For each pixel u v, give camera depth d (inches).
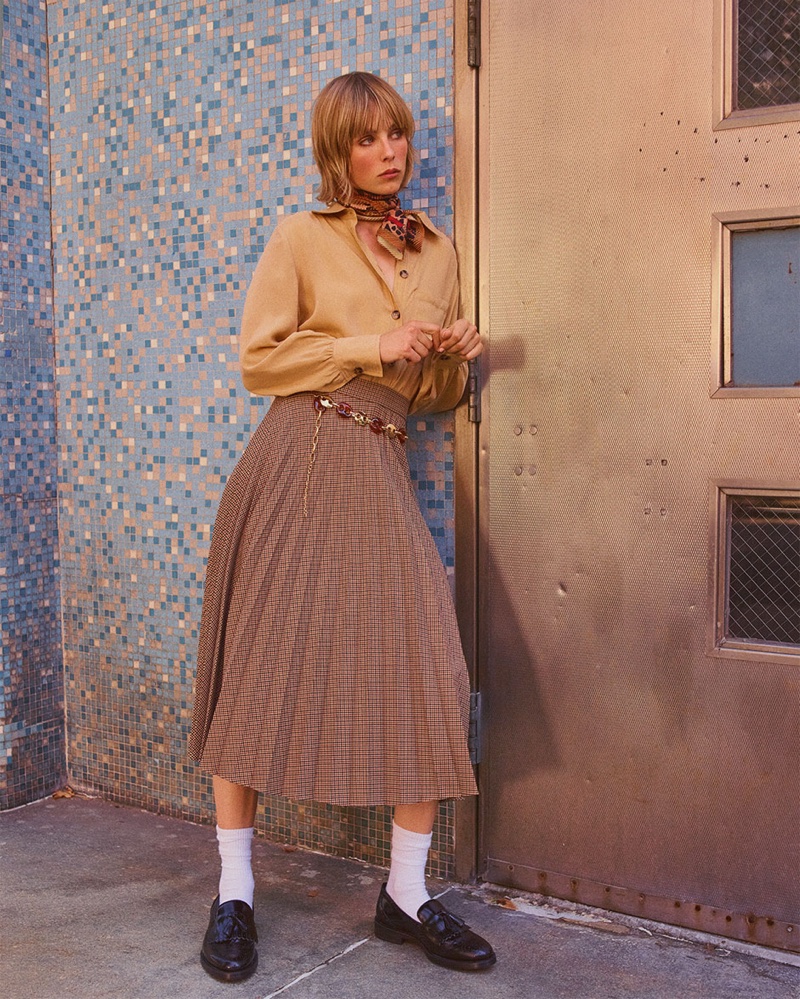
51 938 84.7
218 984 77.4
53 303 117.2
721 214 80.0
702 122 80.5
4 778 113.7
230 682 79.5
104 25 111.0
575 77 85.4
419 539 79.7
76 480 116.7
